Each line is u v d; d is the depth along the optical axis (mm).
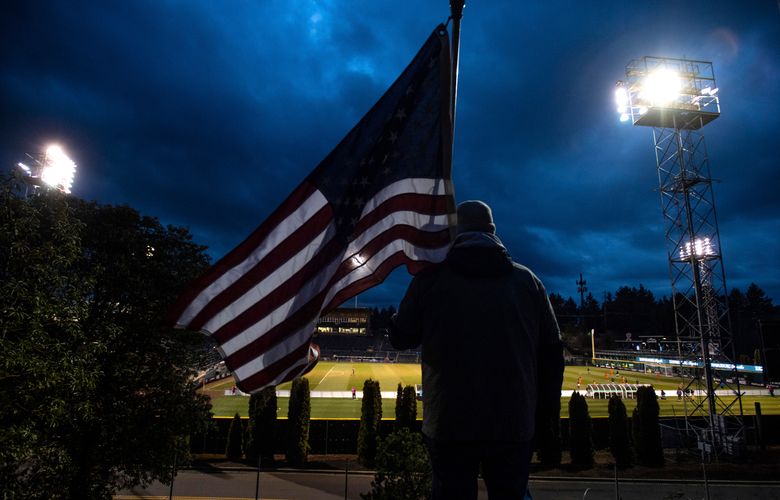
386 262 4121
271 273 4422
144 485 25672
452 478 2371
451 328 2420
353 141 4395
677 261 44312
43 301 14234
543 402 2725
